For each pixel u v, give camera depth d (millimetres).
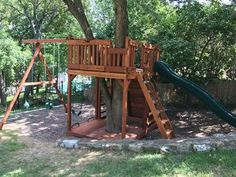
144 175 5195
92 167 5848
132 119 10969
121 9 9266
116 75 8852
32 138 9312
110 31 15547
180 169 5250
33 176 5703
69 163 6266
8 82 22641
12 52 18156
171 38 14594
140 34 15203
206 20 14391
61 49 20234
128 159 6074
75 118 12336
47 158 6730
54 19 23438
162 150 6227
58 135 9789
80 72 9398
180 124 12031
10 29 23359
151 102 9078
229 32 14266
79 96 17469
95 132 9773
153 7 16406
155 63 10992
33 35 22406
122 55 8766
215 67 15711
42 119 12023
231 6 14055
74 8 9391
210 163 5387
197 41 15078
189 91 10625
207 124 12000
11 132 10039
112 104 9891
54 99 16828
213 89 15594
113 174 5379
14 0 21547
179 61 14414
